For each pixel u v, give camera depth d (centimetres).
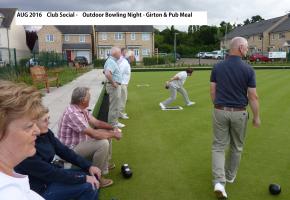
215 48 8506
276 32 6241
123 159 567
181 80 1052
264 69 3322
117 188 448
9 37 4381
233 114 413
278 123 827
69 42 5775
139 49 5991
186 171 512
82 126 415
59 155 350
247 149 616
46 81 1341
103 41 5947
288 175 495
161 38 9062
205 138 697
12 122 113
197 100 1214
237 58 414
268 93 1400
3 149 113
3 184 102
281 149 618
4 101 111
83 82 1853
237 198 419
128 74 867
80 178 315
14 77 1448
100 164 422
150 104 1141
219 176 417
